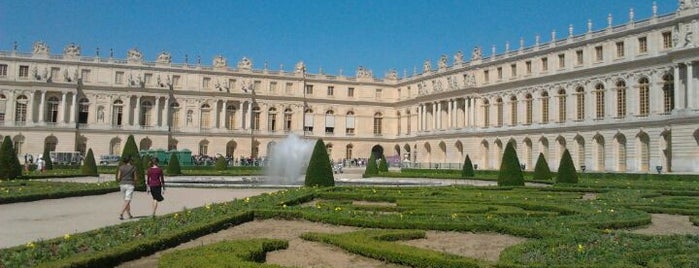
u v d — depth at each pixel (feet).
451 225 71.87
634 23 266.77
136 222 69.05
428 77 409.08
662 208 95.50
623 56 271.08
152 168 88.94
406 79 439.63
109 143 375.66
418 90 423.64
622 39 271.69
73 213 91.81
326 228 75.46
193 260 46.01
